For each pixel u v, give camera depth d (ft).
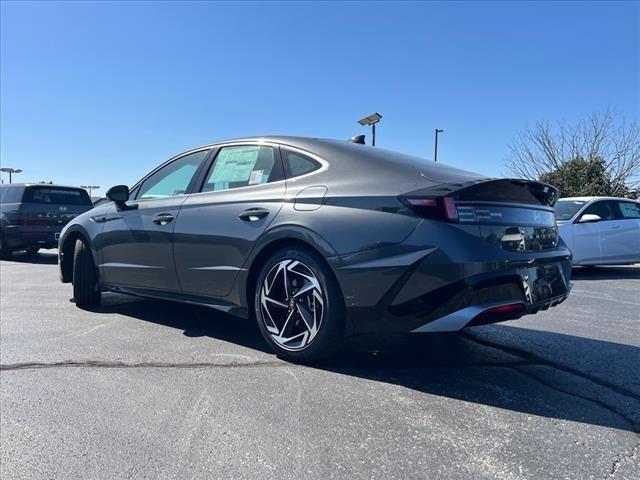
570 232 29.32
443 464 7.32
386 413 8.95
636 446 7.84
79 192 39.52
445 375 10.92
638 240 30.17
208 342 13.23
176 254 13.76
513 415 8.92
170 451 7.68
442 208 9.45
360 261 10.06
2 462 7.38
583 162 77.71
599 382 10.62
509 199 10.46
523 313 10.14
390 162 11.09
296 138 12.74
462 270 9.20
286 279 11.28
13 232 36.04
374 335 14.15
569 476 7.02
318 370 11.09
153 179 15.94
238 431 8.29
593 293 22.76
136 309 17.42
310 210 10.96
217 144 14.30
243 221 12.16
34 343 13.08
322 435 8.15
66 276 18.39
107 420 8.68
